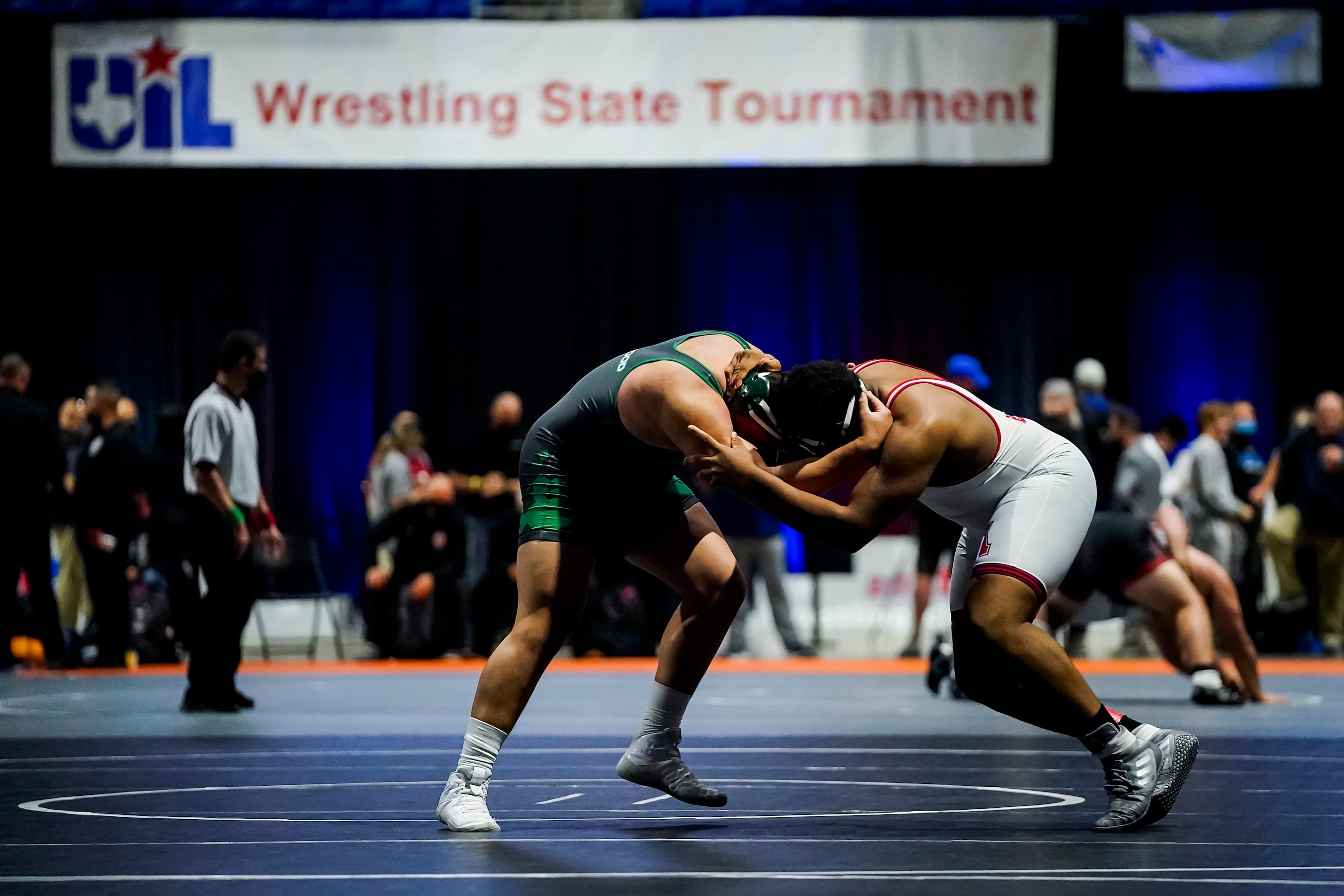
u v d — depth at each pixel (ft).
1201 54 56.08
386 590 53.83
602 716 33.32
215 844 16.44
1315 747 26.99
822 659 54.29
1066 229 67.05
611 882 13.92
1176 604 35.45
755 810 19.12
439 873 14.48
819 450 16.98
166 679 45.98
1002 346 67.10
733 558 18.70
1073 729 17.35
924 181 66.95
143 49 56.70
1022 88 55.52
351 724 31.65
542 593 17.75
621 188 66.59
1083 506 17.71
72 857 15.60
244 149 56.54
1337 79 65.41
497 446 54.08
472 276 66.90
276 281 66.74
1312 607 55.42
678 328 66.74
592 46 55.77
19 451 44.52
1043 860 15.19
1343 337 67.05
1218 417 52.80
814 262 66.74
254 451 34.65
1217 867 14.75
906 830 17.33
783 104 55.62
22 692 40.88
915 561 58.34
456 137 56.13
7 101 64.28
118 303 66.33
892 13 56.59
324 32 56.29
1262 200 66.80
